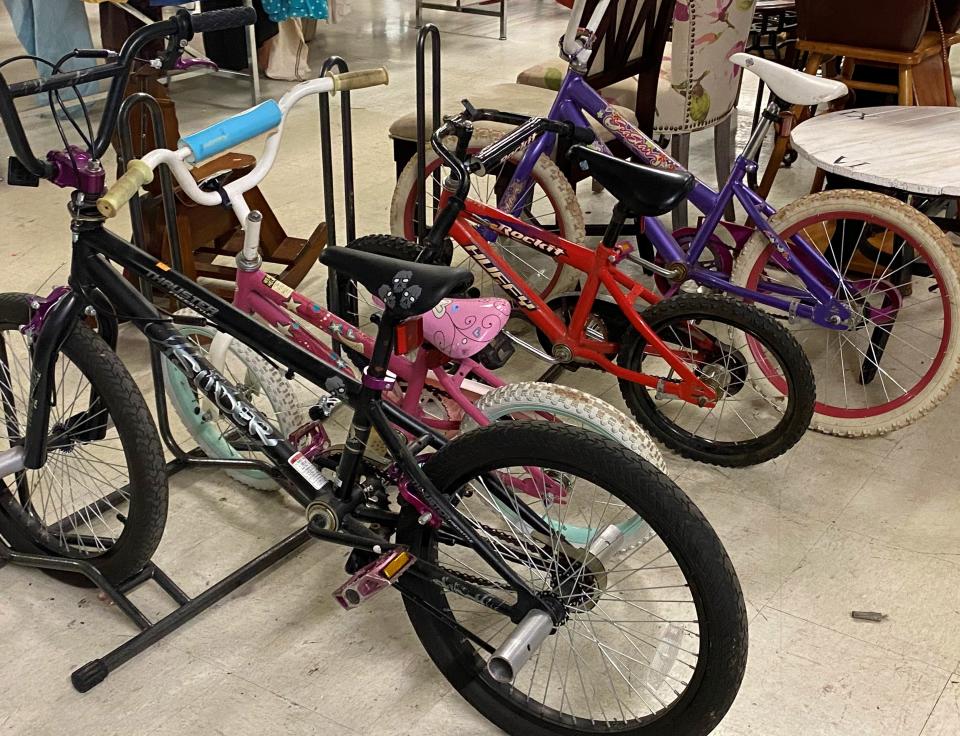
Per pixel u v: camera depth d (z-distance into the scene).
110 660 1.73
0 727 1.63
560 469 1.43
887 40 3.00
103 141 1.53
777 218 2.40
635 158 2.57
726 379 2.25
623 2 2.81
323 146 2.08
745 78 5.70
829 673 1.75
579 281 2.77
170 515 2.14
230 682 1.73
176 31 1.53
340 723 1.65
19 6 4.52
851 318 2.38
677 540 1.36
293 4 4.93
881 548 2.07
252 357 2.03
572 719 1.58
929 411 2.32
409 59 6.02
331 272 2.31
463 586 1.54
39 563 1.92
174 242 1.98
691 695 1.44
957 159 2.27
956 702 1.69
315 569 2.00
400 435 1.60
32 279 3.16
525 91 3.26
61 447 1.89
